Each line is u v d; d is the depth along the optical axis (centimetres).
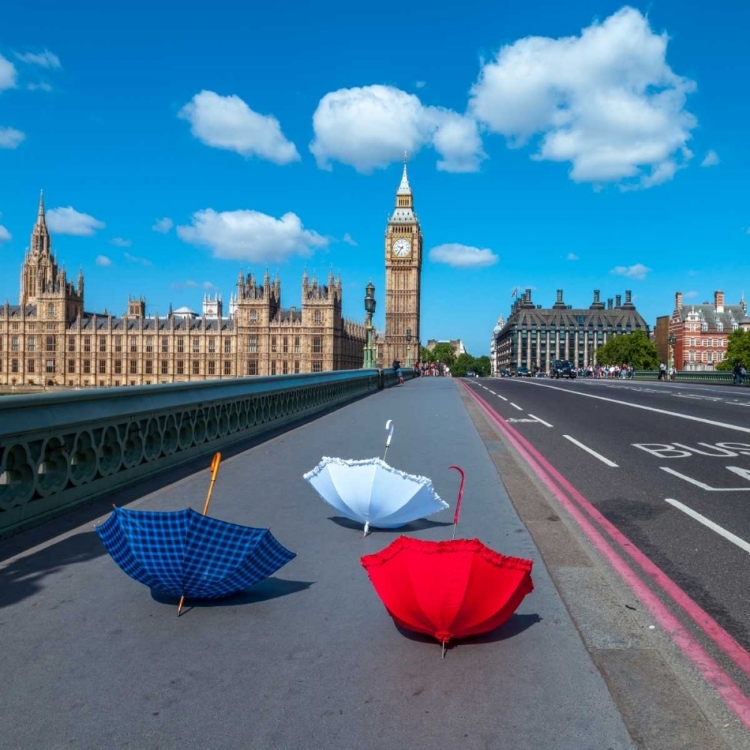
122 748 309
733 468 1108
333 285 14312
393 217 18700
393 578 409
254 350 14500
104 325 15512
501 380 6359
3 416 629
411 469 1030
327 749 309
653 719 334
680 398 3006
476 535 668
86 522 697
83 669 383
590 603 488
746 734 321
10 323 15212
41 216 15988
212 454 1162
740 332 12481
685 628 454
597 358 17788
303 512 755
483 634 434
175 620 453
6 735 318
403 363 18512
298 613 466
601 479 1016
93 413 777
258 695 355
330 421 1811
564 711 341
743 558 619
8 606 475
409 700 351
